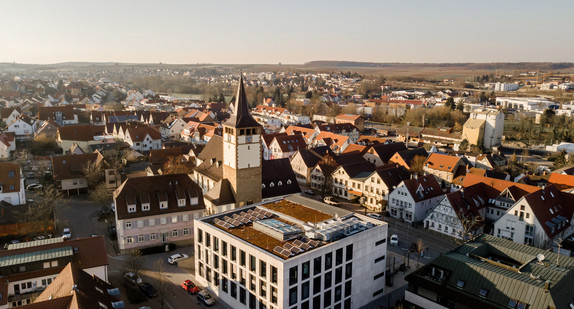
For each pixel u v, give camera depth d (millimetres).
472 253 66625
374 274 73188
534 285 56000
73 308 46625
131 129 179000
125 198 89438
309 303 62500
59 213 110000
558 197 100812
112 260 84812
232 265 67875
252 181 96312
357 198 124000
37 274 65000
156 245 91188
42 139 178750
